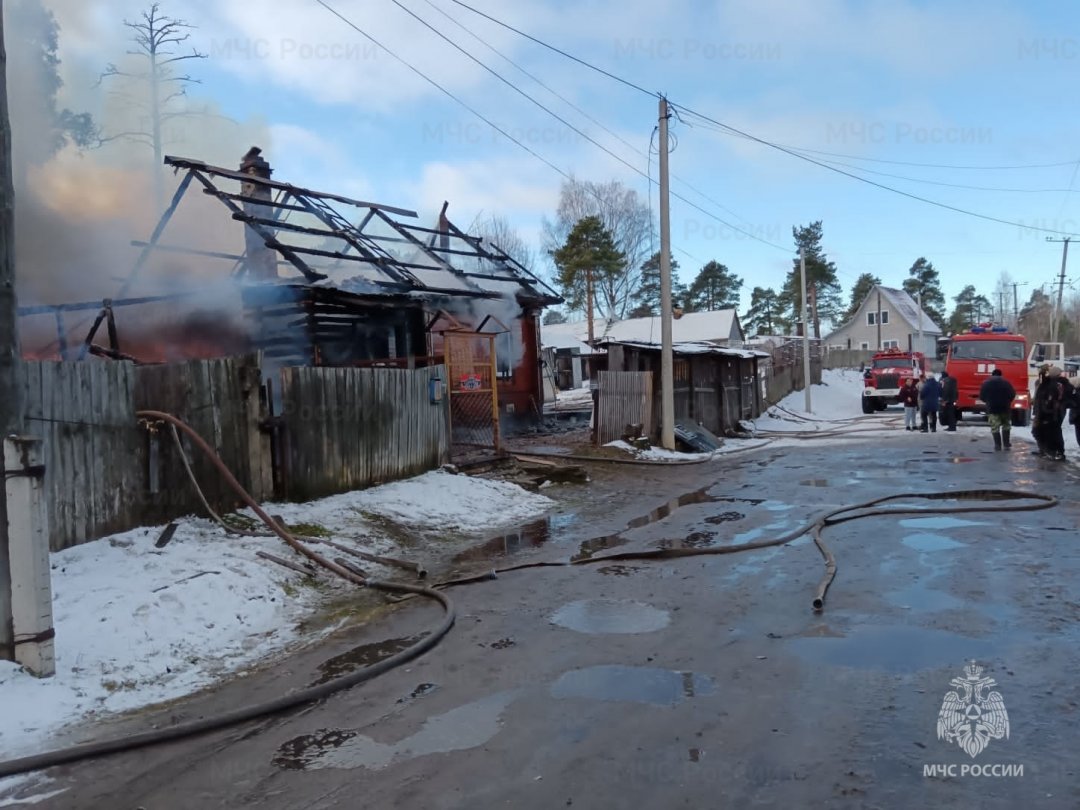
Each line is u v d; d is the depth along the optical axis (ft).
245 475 26.89
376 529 28.09
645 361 61.72
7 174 15.31
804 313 105.19
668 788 10.43
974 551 23.65
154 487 23.34
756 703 13.12
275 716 13.65
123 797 10.98
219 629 18.11
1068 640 15.53
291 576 22.16
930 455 51.24
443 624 18.12
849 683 13.78
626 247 168.86
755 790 10.28
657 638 16.92
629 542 27.53
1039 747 11.18
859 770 10.69
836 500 34.73
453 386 42.22
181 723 13.21
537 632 17.75
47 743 12.73
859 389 142.31
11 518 14.74
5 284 15.17
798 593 19.98
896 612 17.93
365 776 11.26
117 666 15.58
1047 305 274.36
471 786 10.77
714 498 37.19
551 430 66.13
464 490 35.22
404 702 13.98
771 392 107.76
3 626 14.84
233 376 26.61
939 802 9.82
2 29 15.42
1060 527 26.55
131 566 20.12
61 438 20.85
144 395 23.31
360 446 32.27
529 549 27.20
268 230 47.55
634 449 53.67
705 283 228.22
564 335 161.99
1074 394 45.73
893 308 231.50
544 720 12.86
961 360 76.95
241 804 10.64
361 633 18.48
